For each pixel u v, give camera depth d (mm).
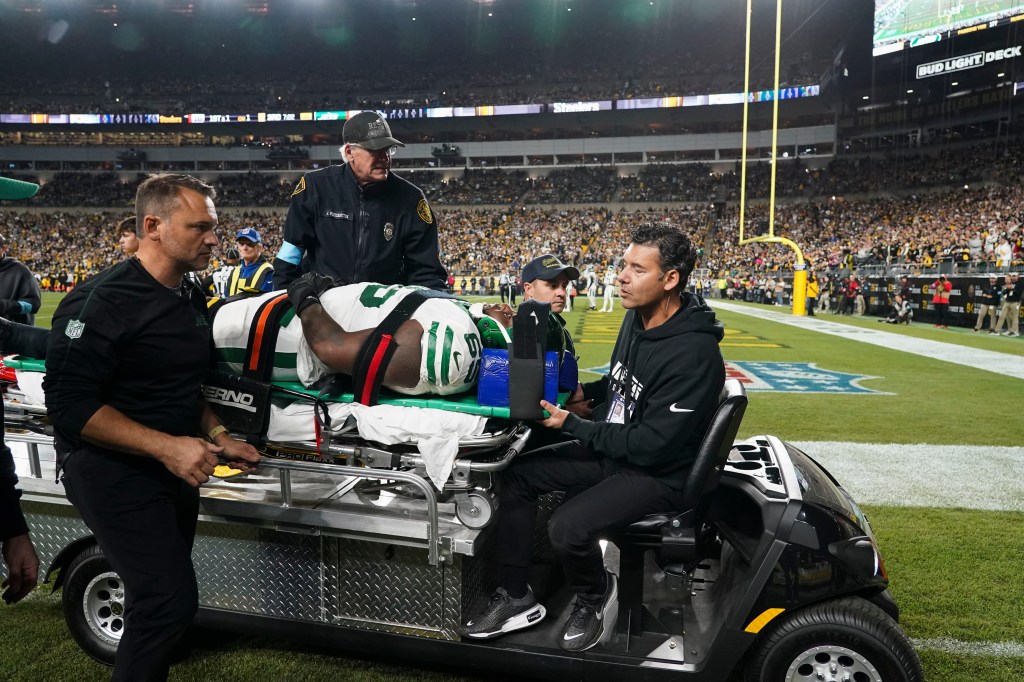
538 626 2457
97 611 2586
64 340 1792
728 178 49812
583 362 10883
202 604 2504
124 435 1811
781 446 2775
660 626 2422
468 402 2328
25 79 60438
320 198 3387
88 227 48156
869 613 2154
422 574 2307
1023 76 37344
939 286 18031
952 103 41719
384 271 3490
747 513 2475
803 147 49688
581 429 2305
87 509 1900
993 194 35062
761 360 11312
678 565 2412
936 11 34500
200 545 2482
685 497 2252
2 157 55188
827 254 34406
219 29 58312
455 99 56469
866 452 5801
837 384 9023
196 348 2031
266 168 56781
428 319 2279
